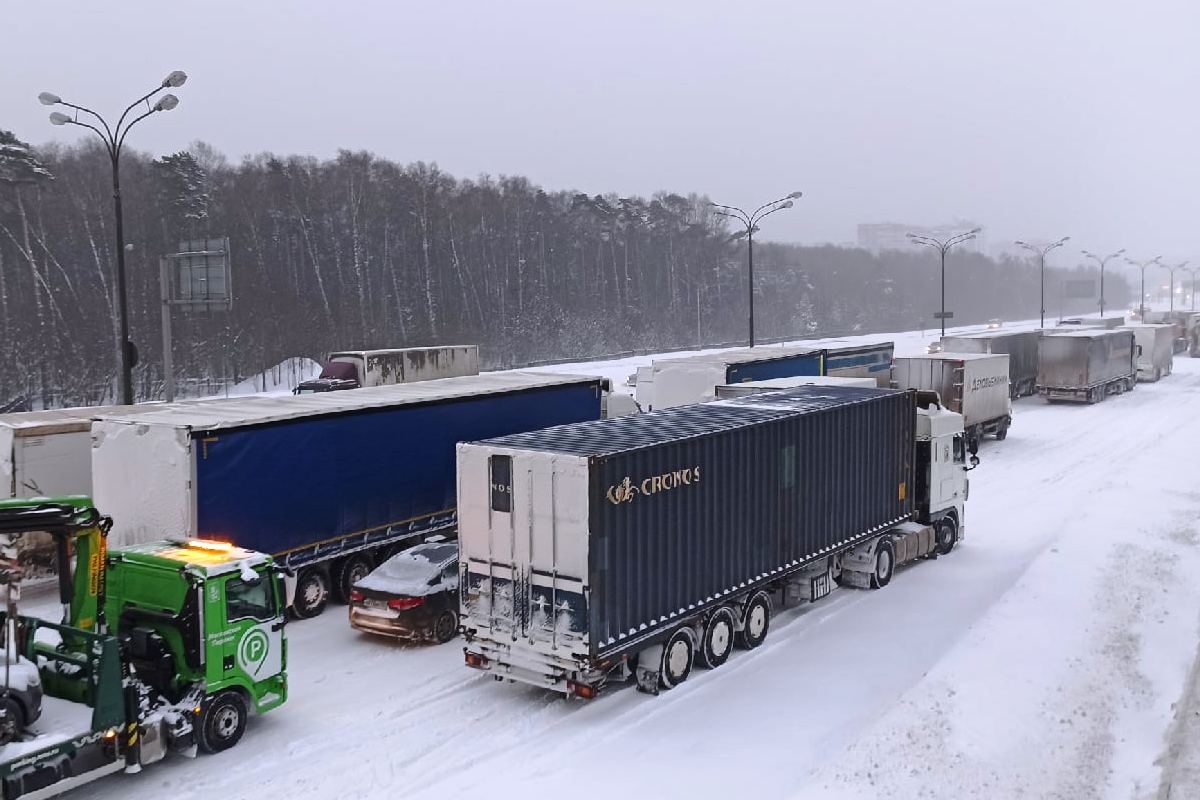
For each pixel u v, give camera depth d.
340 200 78.31
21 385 51.28
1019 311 186.00
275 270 70.50
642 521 11.91
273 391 57.06
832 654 13.86
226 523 14.81
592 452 11.37
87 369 54.00
